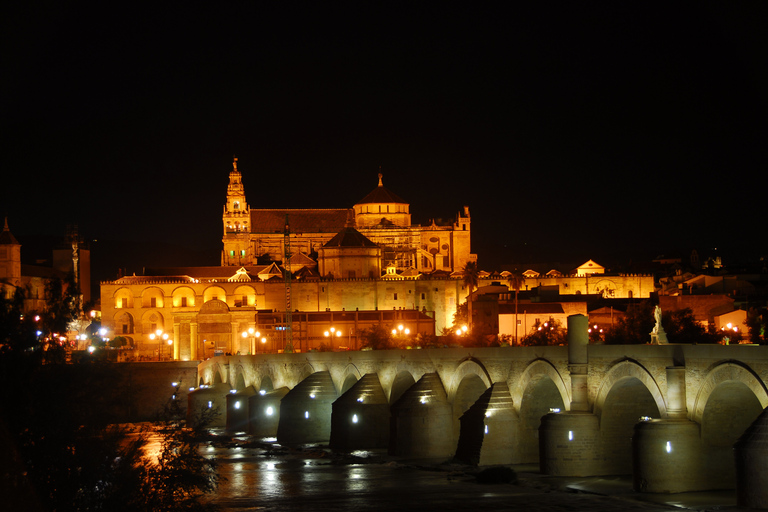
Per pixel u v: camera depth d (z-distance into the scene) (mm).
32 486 49219
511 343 179375
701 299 183875
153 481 54031
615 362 77750
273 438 131625
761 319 150750
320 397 123688
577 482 77938
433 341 190375
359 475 92875
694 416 69750
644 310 162500
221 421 153625
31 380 52375
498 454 89750
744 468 59875
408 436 100750
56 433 50719
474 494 78688
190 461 55875
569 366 81688
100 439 52594
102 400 55438
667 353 71812
